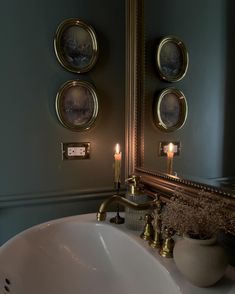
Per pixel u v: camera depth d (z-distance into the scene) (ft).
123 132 4.70
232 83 2.72
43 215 4.34
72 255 3.42
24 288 2.72
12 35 3.96
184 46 3.44
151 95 4.08
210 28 2.99
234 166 2.69
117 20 4.52
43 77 4.15
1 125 4.01
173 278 2.29
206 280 2.06
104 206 3.08
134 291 2.87
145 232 3.12
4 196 4.09
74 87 4.25
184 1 3.40
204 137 3.10
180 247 2.18
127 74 4.60
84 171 4.50
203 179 3.09
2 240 4.18
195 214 2.20
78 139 4.42
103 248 3.44
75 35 4.21
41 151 4.23
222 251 2.08
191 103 3.34
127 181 3.80
